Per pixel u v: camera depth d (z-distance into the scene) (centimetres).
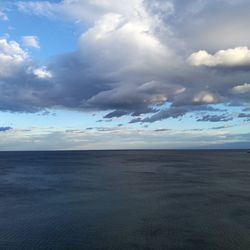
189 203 4344
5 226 3234
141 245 2655
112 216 3625
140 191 5438
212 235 2908
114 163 13950
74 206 4184
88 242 2731
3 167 11756
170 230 3062
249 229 3091
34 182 6881
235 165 12131
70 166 12106
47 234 2958
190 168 10588
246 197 4775
